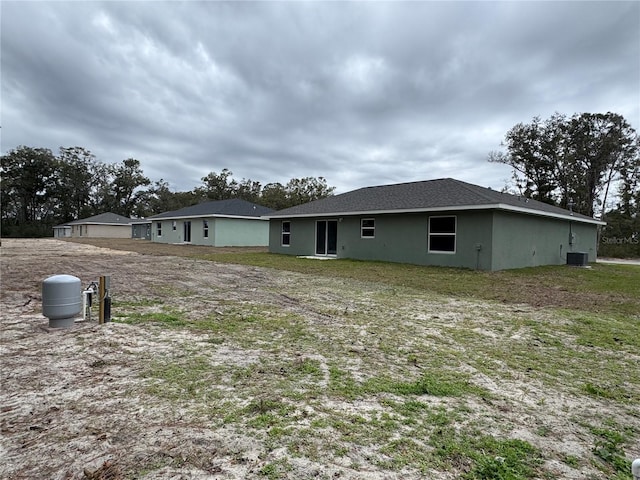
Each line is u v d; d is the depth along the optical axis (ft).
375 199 53.72
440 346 14.39
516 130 115.24
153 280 30.91
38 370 11.47
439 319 18.80
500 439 7.96
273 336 15.43
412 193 51.37
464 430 8.30
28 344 13.98
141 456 7.10
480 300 24.13
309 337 15.35
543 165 112.37
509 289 28.53
